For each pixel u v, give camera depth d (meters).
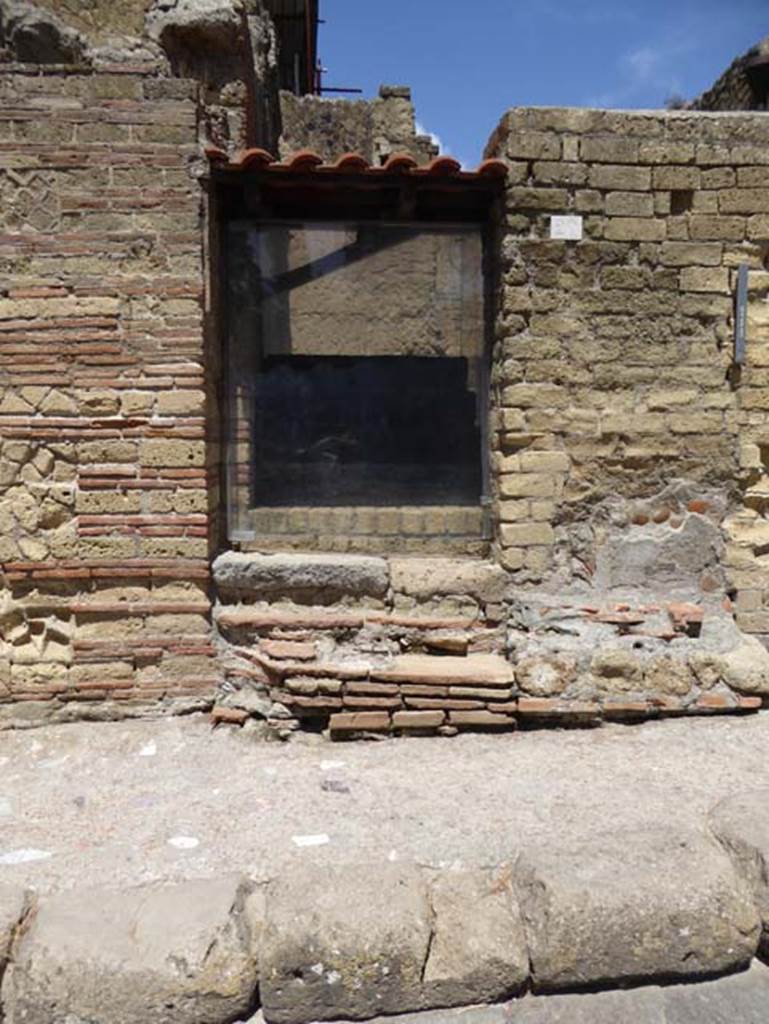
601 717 4.48
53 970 2.59
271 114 8.47
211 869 3.18
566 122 4.51
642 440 4.72
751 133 4.62
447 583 4.73
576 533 4.74
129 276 4.40
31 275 4.38
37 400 4.43
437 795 3.77
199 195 4.41
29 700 4.56
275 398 4.93
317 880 2.94
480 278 4.93
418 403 4.98
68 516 4.51
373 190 4.76
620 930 2.79
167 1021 2.59
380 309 4.95
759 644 4.75
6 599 4.54
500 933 2.84
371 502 4.99
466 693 4.40
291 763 4.16
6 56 5.68
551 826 3.45
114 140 4.35
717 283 4.67
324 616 4.67
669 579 4.79
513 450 4.68
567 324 4.62
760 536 4.81
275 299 4.90
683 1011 2.74
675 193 4.62
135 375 4.44
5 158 4.32
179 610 4.54
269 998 2.68
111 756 4.24
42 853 3.30
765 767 4.00
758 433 4.79
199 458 4.48
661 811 3.56
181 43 6.05
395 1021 2.72
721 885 2.92
